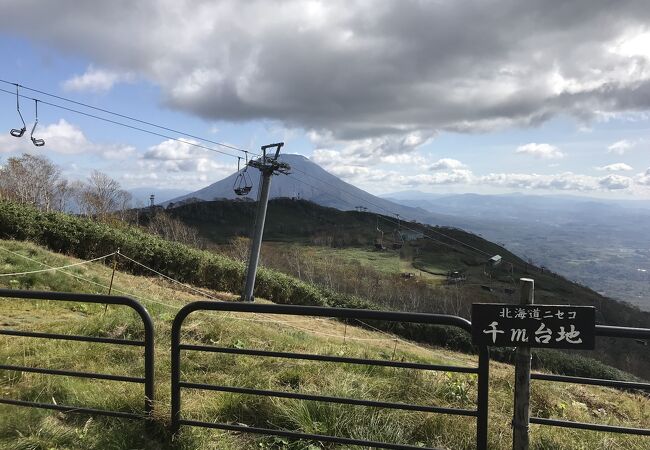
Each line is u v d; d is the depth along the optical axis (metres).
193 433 3.51
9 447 3.33
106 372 5.05
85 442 3.44
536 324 2.83
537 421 3.02
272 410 3.99
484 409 3.01
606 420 5.10
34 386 4.45
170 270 22.88
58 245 18.92
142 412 3.81
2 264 11.81
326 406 3.97
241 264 26.98
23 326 7.16
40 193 47.69
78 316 8.46
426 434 3.80
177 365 3.47
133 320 6.95
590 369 23.17
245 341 6.81
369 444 3.18
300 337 10.68
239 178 24.12
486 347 2.96
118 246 20.30
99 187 51.09
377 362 3.11
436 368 3.04
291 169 24.19
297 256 58.53
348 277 51.53
